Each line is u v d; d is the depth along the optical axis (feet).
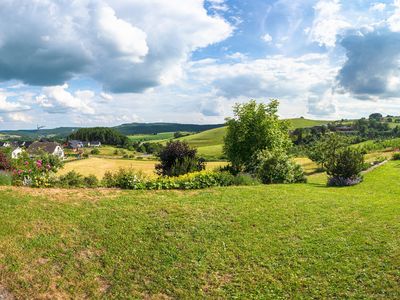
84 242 33.86
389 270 29.01
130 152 433.89
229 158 116.88
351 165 74.43
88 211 39.83
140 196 46.06
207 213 40.86
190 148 75.31
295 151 267.59
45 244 32.78
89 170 206.18
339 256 31.65
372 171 104.42
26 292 27.02
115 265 31.04
